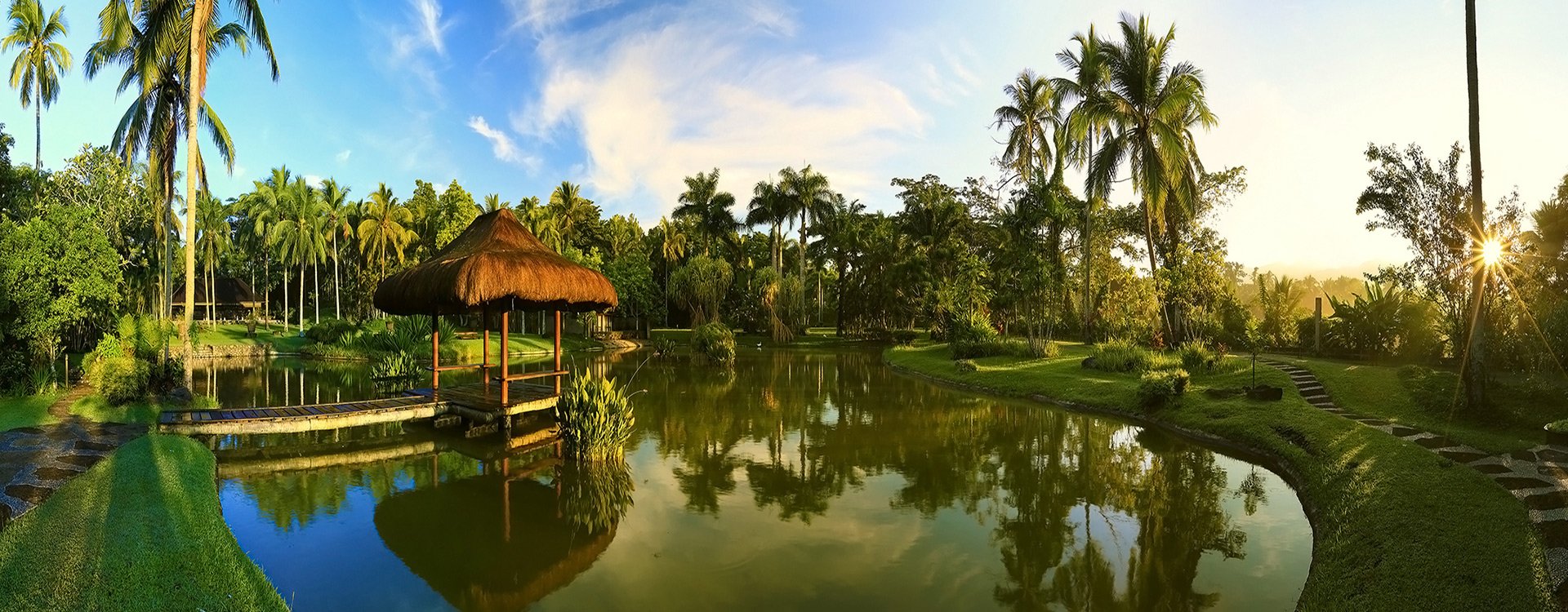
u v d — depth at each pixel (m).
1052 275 22.77
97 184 19.47
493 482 8.78
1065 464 9.77
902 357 26.97
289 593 5.34
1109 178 22.59
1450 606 4.38
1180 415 12.34
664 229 49.09
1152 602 5.22
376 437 11.29
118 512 6.18
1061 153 27.23
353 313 50.72
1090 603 5.21
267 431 10.27
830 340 40.88
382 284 11.93
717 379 21.91
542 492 8.34
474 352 31.28
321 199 41.25
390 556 6.18
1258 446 10.12
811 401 16.42
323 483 8.66
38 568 4.87
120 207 20.14
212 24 16.08
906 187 39.56
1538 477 6.72
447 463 9.76
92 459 8.22
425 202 49.38
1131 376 16.45
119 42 15.45
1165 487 8.52
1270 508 7.63
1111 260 33.47
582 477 9.06
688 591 5.44
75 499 6.52
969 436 11.98
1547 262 11.92
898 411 14.81
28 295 12.98
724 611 5.06
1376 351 17.41
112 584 4.68
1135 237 33.28
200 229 40.84
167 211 17.28
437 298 10.38
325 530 6.87
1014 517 7.34
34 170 19.95
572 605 5.17
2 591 4.48
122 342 15.14
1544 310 11.55
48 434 9.35
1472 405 9.59
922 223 37.72
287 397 16.16
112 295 14.54
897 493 8.35
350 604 5.16
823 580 5.66
